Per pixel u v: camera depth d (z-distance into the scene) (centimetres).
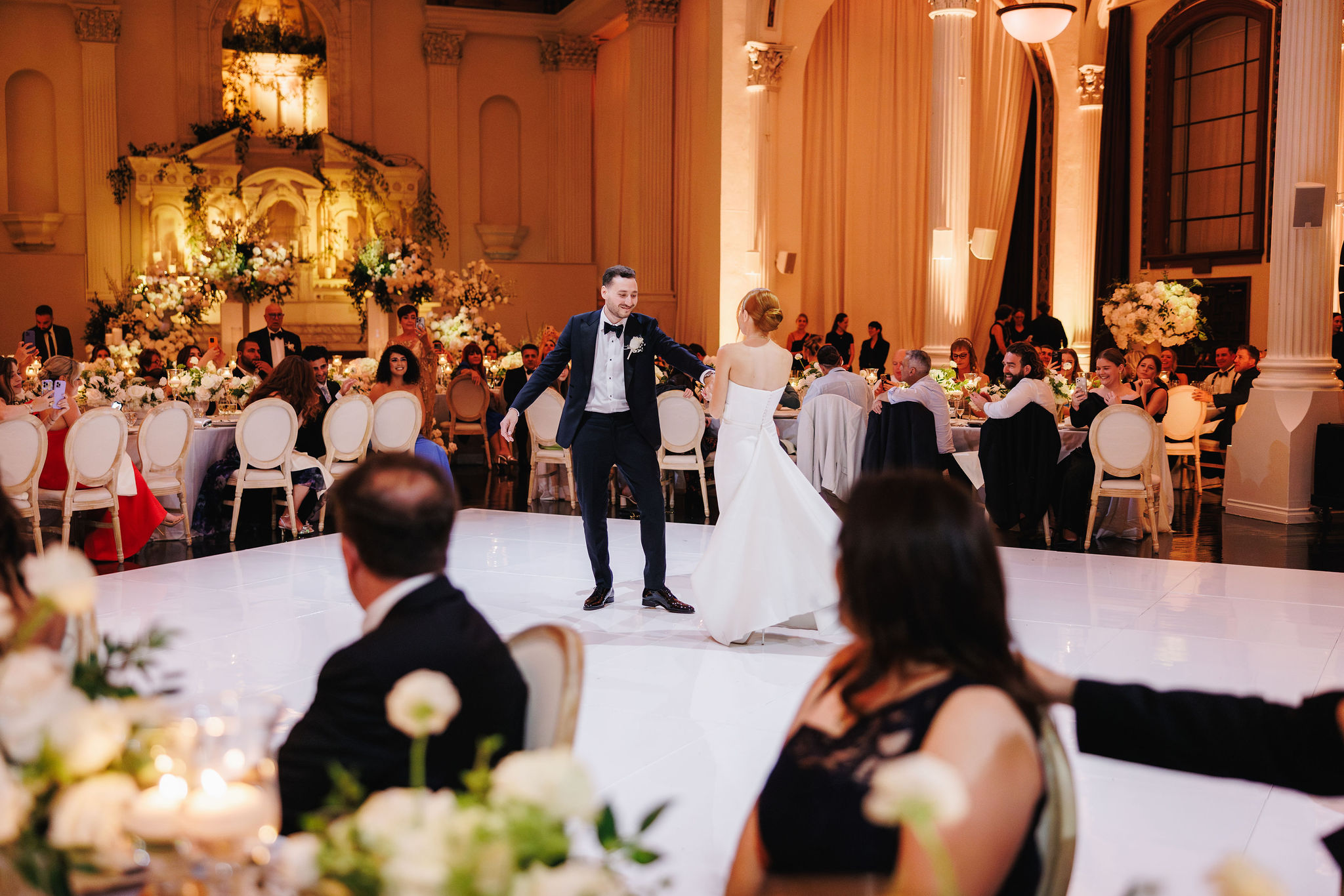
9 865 107
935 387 790
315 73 1820
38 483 666
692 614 559
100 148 1705
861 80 1448
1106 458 748
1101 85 1392
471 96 1873
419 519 174
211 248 1627
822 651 492
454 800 103
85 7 1692
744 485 501
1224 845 308
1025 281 1497
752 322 515
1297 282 842
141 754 119
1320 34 821
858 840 127
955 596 131
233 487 798
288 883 104
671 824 315
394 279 1448
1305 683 443
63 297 1698
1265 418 856
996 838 122
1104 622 540
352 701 170
